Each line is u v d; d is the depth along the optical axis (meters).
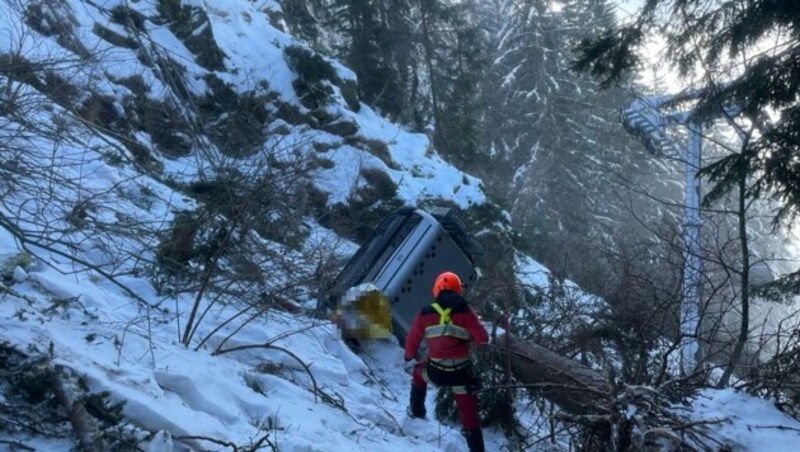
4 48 7.84
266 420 4.90
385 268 8.40
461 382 5.83
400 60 25.12
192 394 4.77
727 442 4.40
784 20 8.27
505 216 15.32
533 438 6.60
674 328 7.22
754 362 6.17
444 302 5.91
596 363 7.91
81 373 4.16
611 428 4.71
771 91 8.17
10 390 4.04
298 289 8.14
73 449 3.84
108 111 10.30
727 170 8.45
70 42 7.59
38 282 5.63
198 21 15.25
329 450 4.73
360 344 7.95
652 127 10.19
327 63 16.23
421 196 15.29
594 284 9.49
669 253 8.17
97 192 7.25
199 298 5.82
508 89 33.72
